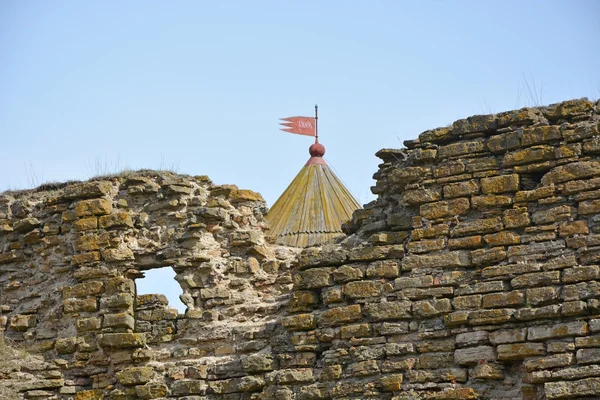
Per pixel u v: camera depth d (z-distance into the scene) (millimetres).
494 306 31047
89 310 35219
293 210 46875
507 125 32125
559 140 31516
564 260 30688
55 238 36219
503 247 31406
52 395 34719
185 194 35688
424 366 31422
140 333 34812
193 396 33688
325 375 32281
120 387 34500
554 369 30125
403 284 32031
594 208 30812
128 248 35531
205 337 34312
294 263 35062
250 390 33188
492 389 30781
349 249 32938
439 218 32156
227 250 35281
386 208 33188
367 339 32062
